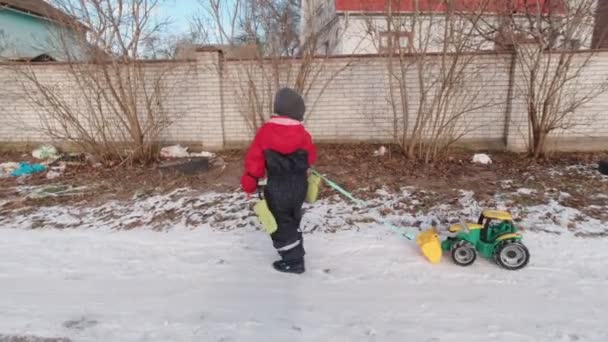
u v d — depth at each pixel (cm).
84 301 329
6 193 662
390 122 959
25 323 296
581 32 784
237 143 997
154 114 958
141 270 389
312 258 407
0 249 448
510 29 801
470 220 500
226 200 596
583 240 435
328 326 287
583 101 838
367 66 942
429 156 805
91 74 832
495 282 350
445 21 739
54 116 933
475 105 910
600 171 685
